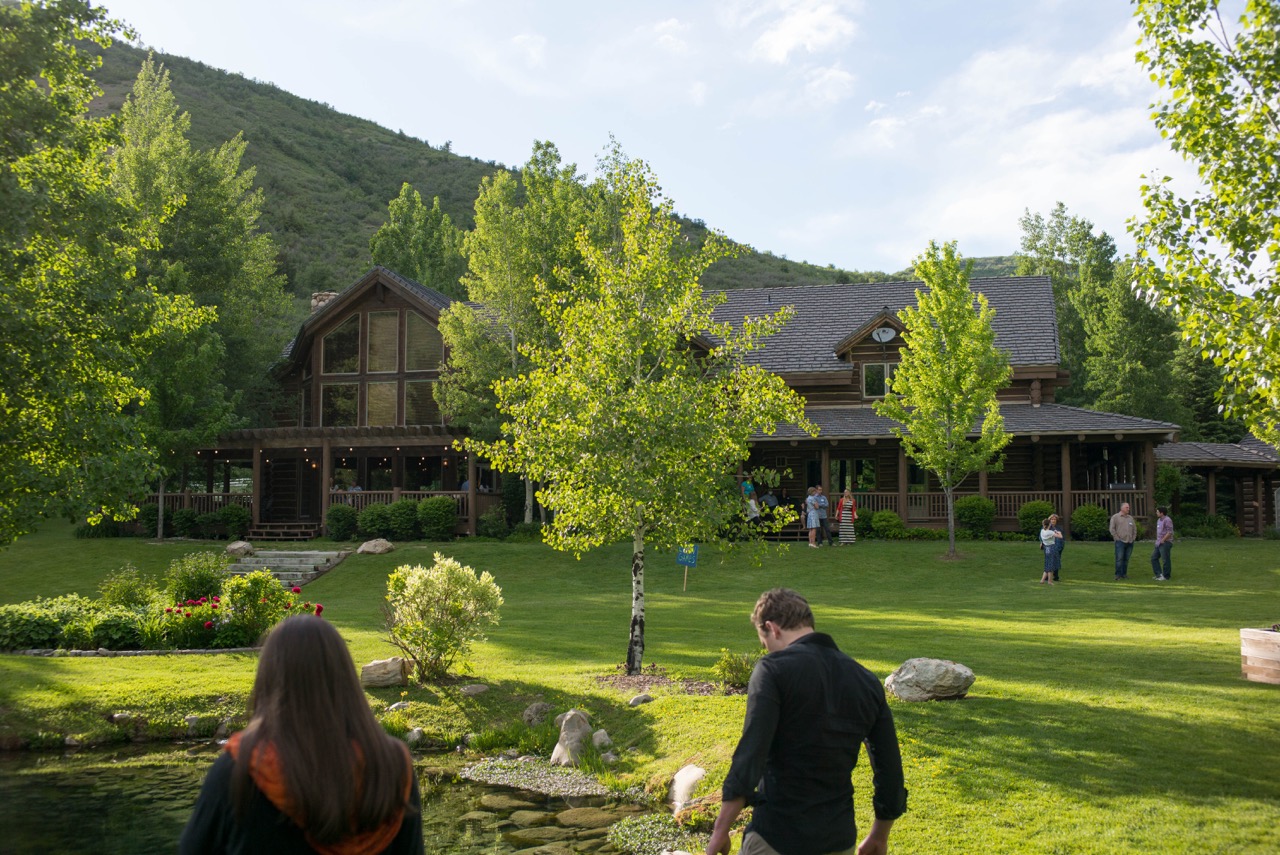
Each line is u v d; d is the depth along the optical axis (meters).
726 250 13.75
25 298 11.82
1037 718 9.24
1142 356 42.94
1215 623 15.67
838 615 17.77
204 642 15.48
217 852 2.43
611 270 13.44
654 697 11.50
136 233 14.00
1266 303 8.20
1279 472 38.72
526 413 13.04
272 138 125.69
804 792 3.68
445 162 141.50
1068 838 6.85
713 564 26.69
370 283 36.38
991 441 26.31
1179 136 8.52
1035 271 60.88
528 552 28.42
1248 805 7.09
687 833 8.41
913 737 9.00
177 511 32.19
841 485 34.25
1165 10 8.50
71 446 12.22
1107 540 29.17
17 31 11.74
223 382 36.56
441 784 9.98
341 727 2.46
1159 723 8.91
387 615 13.46
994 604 19.30
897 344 33.78
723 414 12.84
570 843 8.27
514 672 13.33
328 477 31.81
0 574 26.66
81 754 11.21
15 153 11.80
